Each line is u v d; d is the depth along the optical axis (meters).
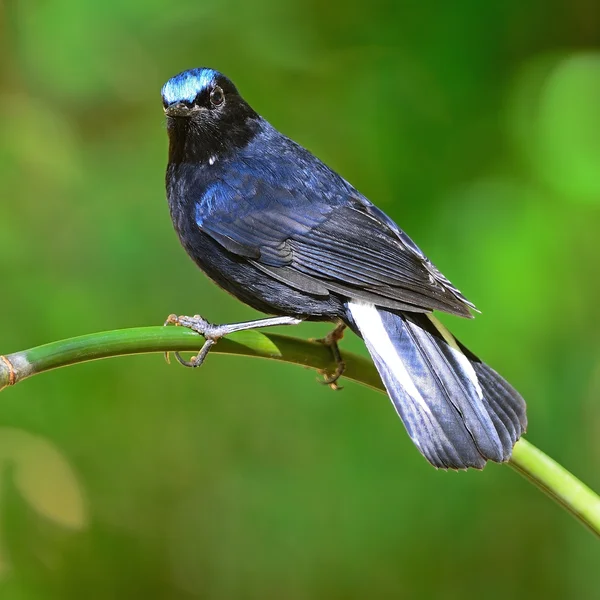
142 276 13.45
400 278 8.80
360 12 13.69
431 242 12.83
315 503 12.81
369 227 9.38
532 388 12.50
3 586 12.40
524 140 13.45
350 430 12.92
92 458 12.86
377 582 12.68
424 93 13.40
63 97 14.20
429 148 13.27
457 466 7.68
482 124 13.34
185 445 13.18
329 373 8.25
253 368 13.34
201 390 13.31
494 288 12.45
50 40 13.84
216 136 9.94
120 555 12.88
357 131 13.48
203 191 9.76
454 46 13.34
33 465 12.70
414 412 7.98
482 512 12.59
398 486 12.64
